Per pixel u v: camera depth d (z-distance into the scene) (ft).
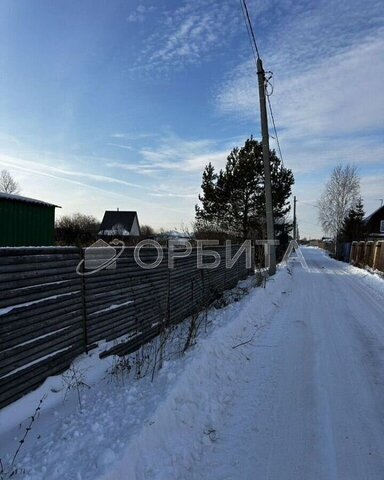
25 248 13.03
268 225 56.95
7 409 12.09
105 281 17.89
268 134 56.08
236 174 81.15
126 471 9.64
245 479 11.01
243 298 34.32
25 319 12.91
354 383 17.83
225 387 16.61
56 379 14.21
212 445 12.57
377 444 12.92
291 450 12.45
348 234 139.95
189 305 29.37
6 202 46.98
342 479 11.15
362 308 36.86
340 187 162.71
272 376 18.47
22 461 10.09
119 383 15.29
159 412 12.06
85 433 11.16
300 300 40.83
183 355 17.78
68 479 9.05
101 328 17.48
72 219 159.94
